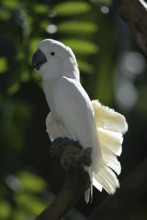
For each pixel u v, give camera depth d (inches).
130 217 652.1
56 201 359.6
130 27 423.5
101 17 525.3
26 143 667.4
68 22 477.7
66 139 394.0
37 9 483.5
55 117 410.0
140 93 631.8
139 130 659.4
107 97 574.6
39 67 416.8
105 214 482.3
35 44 482.9
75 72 414.9
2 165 583.5
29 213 514.3
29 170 617.6
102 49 543.2
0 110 561.0
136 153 677.3
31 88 677.3
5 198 514.3
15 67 486.6
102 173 393.1
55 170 701.3
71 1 479.8
